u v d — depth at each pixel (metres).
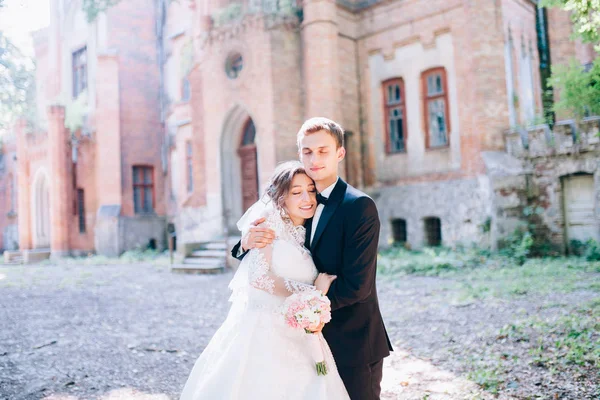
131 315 7.73
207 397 2.22
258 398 2.17
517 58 13.70
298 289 2.24
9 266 19.25
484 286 8.34
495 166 12.32
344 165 14.87
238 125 15.76
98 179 21.77
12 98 10.41
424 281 9.75
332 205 2.34
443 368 4.54
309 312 2.08
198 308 8.24
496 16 12.84
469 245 12.79
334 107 14.03
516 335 5.33
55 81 24.50
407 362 4.80
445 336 5.61
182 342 5.96
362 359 2.28
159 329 6.71
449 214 13.43
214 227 15.66
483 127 12.70
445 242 13.45
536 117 13.62
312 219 2.41
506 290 7.86
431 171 13.98
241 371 2.22
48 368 4.95
